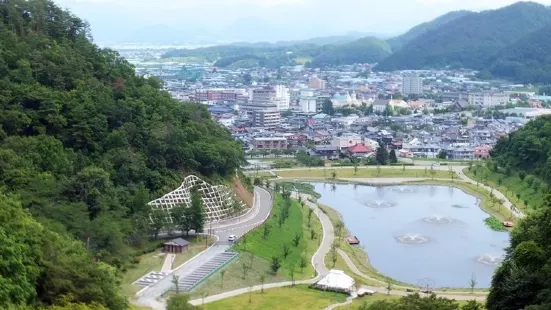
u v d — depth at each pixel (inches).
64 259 6648.6
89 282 6569.9
